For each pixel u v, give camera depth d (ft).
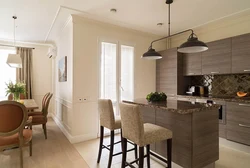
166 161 6.42
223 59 11.16
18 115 6.91
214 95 12.41
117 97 12.78
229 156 8.81
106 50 12.28
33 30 13.61
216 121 6.94
